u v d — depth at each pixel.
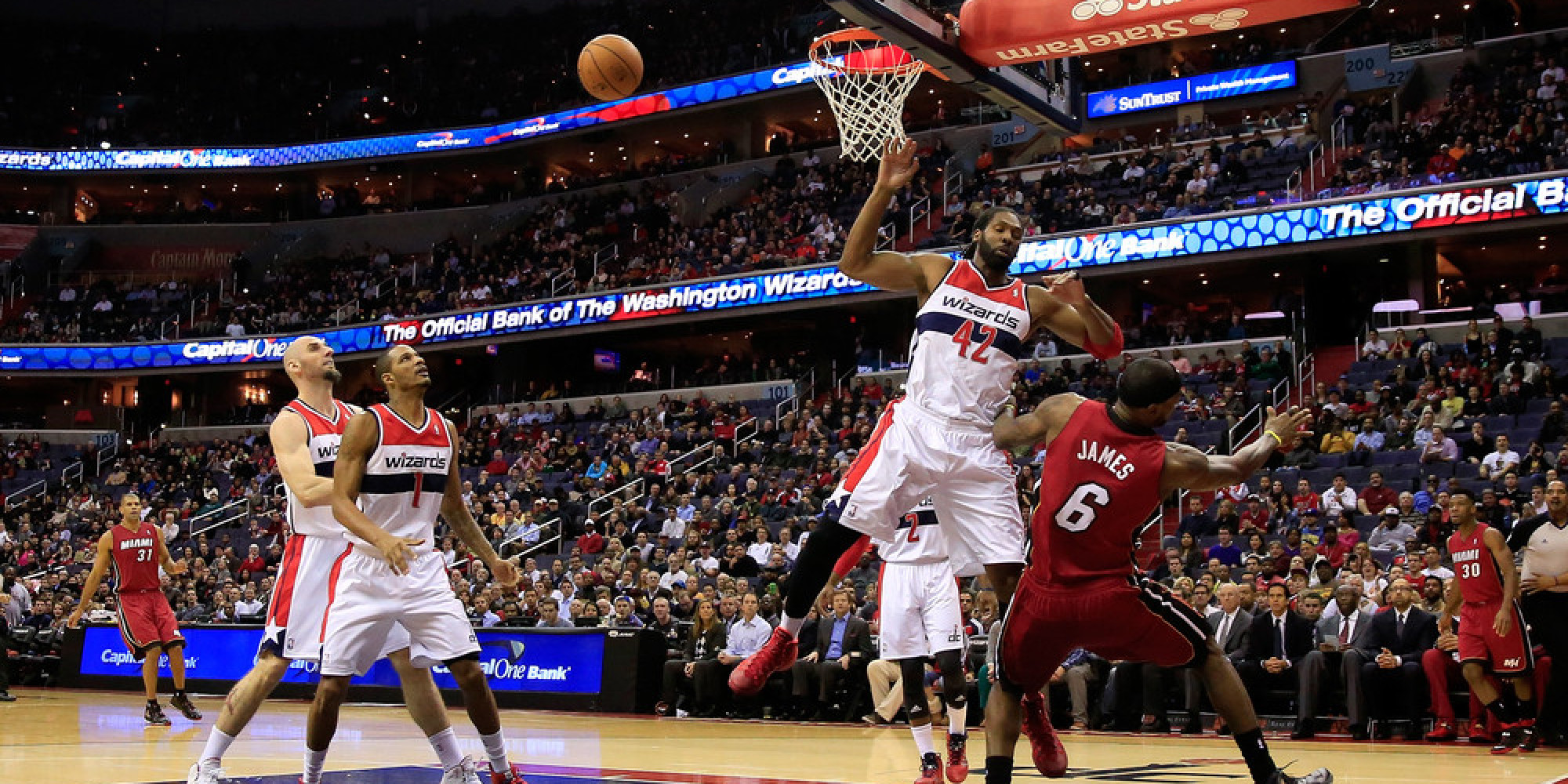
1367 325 20.59
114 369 31.48
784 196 29.17
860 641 11.87
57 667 17.64
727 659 12.45
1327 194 21.50
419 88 38.78
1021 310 5.12
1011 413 4.89
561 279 29.33
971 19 10.72
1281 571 13.02
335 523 5.62
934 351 5.09
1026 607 4.61
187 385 33.53
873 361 24.53
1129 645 4.57
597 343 30.20
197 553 22.39
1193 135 25.84
